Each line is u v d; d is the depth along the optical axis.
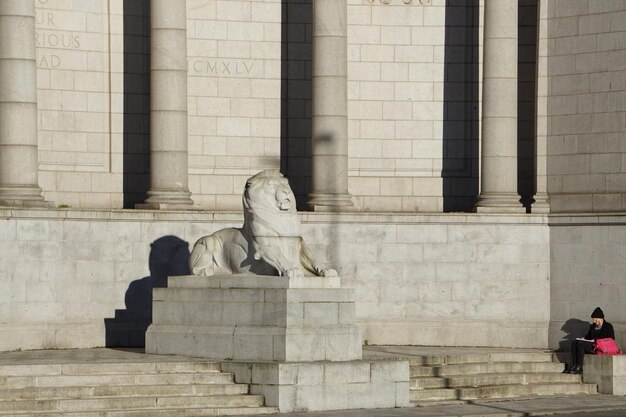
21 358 62.59
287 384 57.00
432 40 79.06
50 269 69.38
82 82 74.56
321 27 75.44
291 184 78.44
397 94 79.12
